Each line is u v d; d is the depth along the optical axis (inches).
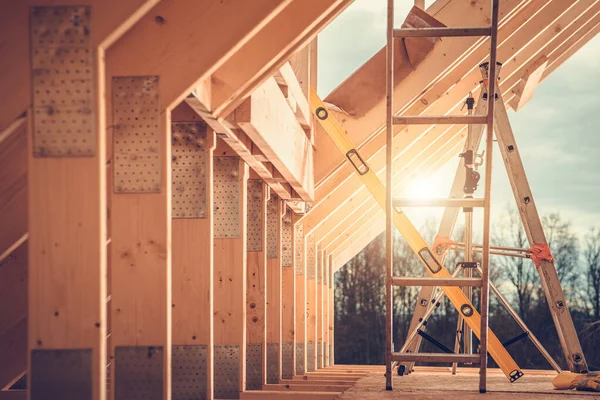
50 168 94.9
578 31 295.7
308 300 306.5
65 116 95.0
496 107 213.5
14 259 132.3
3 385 145.4
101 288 94.7
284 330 257.1
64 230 94.7
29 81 95.1
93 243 94.7
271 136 162.1
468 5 215.0
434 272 199.6
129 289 111.0
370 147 232.4
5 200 108.8
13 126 96.7
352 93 223.8
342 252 394.3
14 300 133.6
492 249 216.4
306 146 217.5
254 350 203.3
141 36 111.0
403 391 170.1
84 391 94.3
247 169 177.3
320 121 213.2
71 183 94.9
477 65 233.6
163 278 110.8
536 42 266.4
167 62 111.0
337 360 704.4
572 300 693.9
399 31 168.6
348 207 308.0
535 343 212.1
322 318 335.6
